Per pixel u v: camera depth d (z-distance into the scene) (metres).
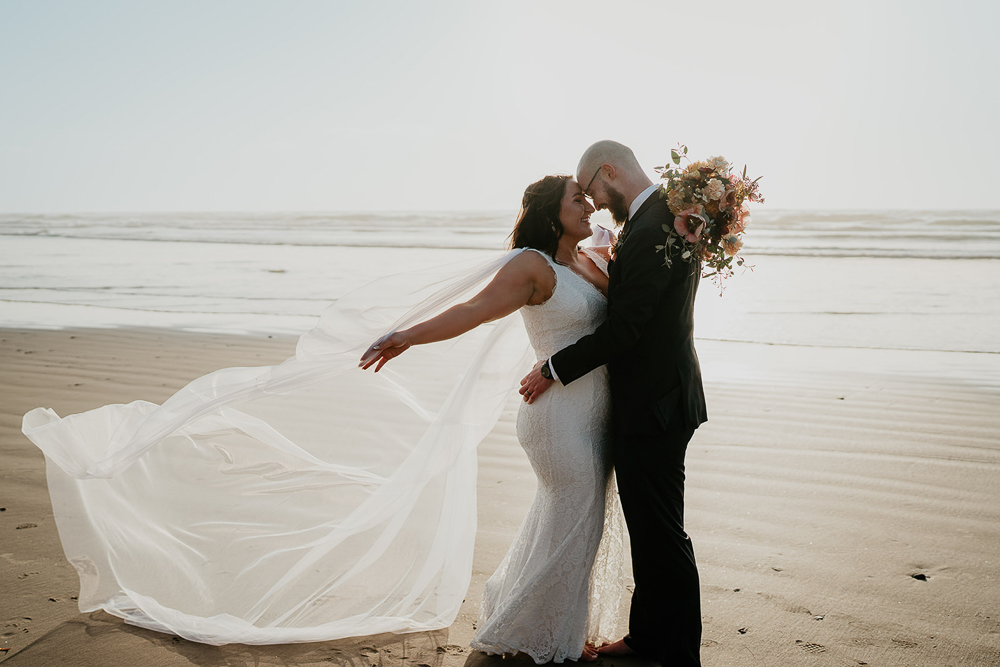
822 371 7.87
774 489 4.24
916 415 5.88
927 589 3.03
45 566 3.12
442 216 52.16
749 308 12.91
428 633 2.77
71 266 20.17
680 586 2.51
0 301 13.60
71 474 2.71
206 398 2.75
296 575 2.82
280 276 17.38
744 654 2.58
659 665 2.60
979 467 4.57
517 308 2.59
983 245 23.97
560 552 2.56
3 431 5.08
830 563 3.28
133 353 8.34
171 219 59.06
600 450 2.63
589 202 2.77
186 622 2.69
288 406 3.23
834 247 23.88
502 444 5.17
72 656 2.51
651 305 2.41
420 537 2.89
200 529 2.87
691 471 4.58
